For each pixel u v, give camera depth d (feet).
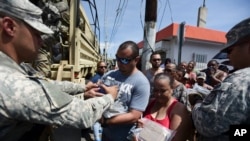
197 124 5.25
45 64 11.44
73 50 13.84
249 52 4.98
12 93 3.34
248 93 4.49
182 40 16.16
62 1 14.52
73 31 13.85
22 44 3.88
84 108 3.89
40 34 4.26
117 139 7.36
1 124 3.42
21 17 3.77
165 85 7.01
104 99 4.46
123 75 7.41
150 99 7.84
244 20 5.06
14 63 3.78
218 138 5.02
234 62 5.30
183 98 10.55
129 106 7.13
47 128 4.46
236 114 4.52
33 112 3.44
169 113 6.95
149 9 16.81
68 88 5.64
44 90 3.57
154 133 6.44
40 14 4.07
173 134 6.38
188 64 19.20
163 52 58.70
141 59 17.44
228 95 4.65
